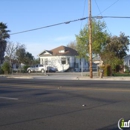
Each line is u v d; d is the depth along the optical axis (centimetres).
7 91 1714
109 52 4362
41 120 873
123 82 2373
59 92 1591
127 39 4650
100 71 3194
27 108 1097
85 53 4478
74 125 797
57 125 802
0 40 5588
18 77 3722
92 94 1460
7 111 1038
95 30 4441
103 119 866
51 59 6178
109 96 1373
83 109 1045
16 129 768
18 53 7062
